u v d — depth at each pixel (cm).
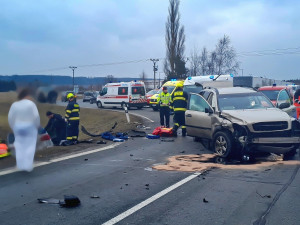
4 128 909
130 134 1414
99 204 577
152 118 2164
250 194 618
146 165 862
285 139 873
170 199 598
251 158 934
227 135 924
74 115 1220
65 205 570
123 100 3134
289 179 711
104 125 2086
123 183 701
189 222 496
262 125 880
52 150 1066
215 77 2042
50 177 754
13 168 832
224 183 690
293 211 533
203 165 854
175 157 957
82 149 1098
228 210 542
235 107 1013
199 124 1085
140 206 564
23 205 575
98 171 805
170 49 4666
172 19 4647
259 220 500
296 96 1316
